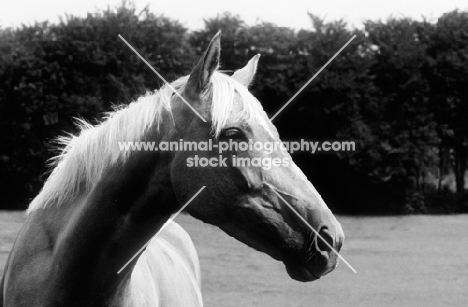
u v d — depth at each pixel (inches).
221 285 396.5
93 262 117.8
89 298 119.3
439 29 959.6
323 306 346.0
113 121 121.6
